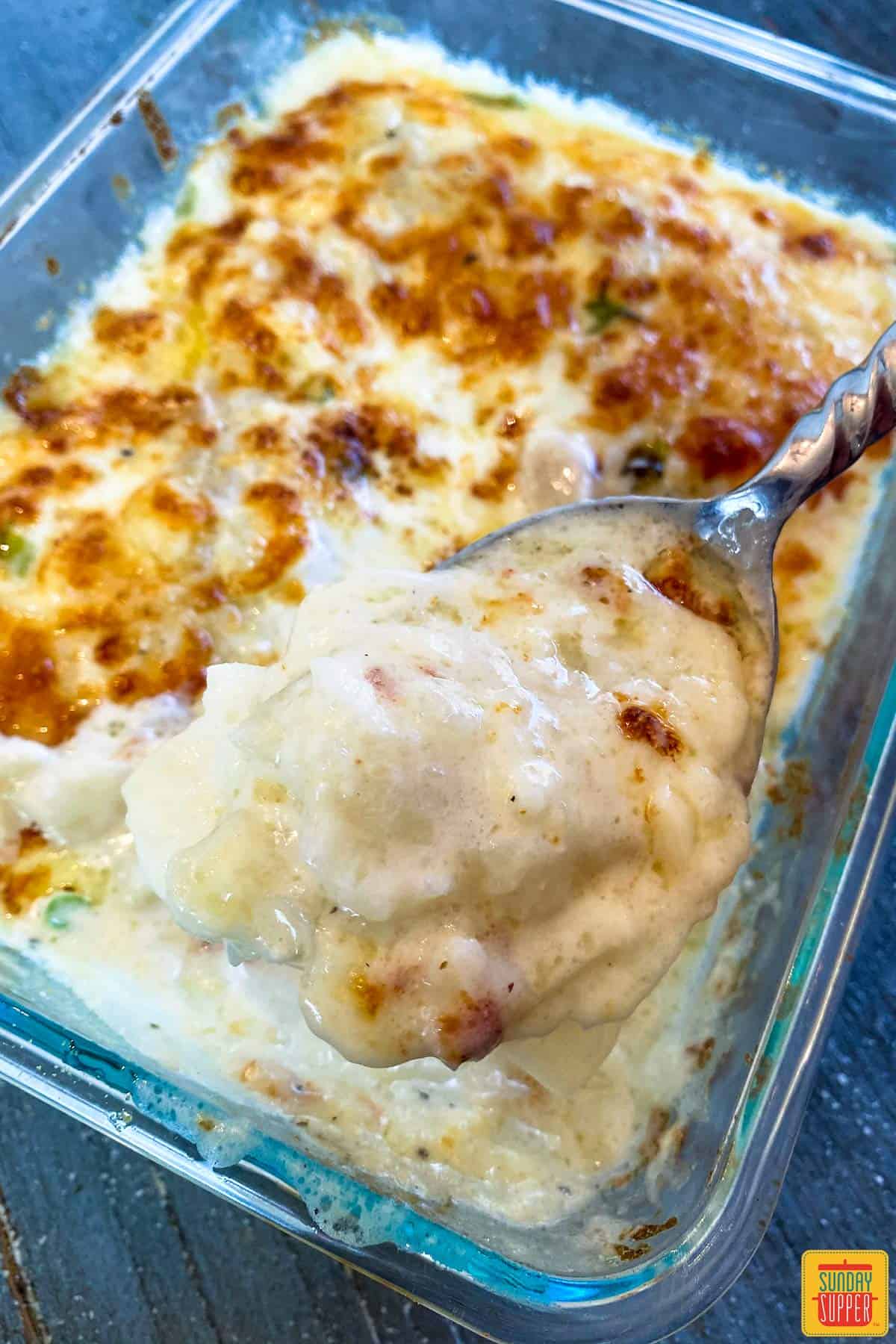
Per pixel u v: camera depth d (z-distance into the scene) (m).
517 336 0.34
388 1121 0.31
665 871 0.28
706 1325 0.33
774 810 0.33
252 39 0.37
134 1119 0.31
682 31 0.37
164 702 0.32
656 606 0.30
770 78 0.37
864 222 0.37
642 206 0.35
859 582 0.34
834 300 0.36
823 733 0.33
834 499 0.34
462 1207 0.31
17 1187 0.34
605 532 0.31
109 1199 0.34
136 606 0.32
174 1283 0.34
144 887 0.32
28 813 0.32
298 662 0.29
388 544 0.33
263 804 0.27
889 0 0.41
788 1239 0.34
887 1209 0.34
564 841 0.27
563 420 0.34
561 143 0.37
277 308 0.34
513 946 0.27
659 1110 0.31
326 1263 0.34
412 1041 0.26
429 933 0.27
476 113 0.37
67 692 0.32
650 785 0.28
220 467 0.34
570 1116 0.31
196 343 0.35
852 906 0.32
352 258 0.35
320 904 0.27
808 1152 0.34
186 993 0.32
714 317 0.35
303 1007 0.27
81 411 0.34
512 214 0.35
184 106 0.36
